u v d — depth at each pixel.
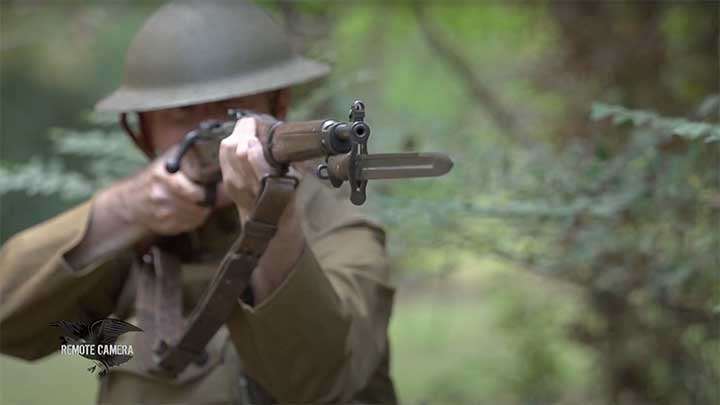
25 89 23.55
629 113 6.34
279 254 5.34
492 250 9.09
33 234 6.80
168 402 6.36
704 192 7.49
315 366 5.67
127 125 6.87
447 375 15.30
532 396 13.20
